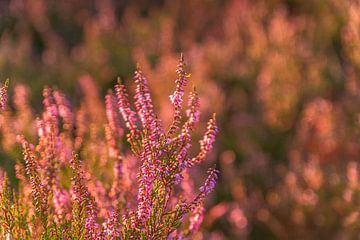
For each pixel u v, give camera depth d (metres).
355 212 6.21
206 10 12.94
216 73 9.86
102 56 10.38
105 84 10.06
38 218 3.21
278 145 8.38
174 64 8.92
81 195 3.12
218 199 7.32
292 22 11.05
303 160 7.78
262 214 6.93
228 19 12.24
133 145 3.18
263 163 7.87
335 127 7.70
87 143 4.62
